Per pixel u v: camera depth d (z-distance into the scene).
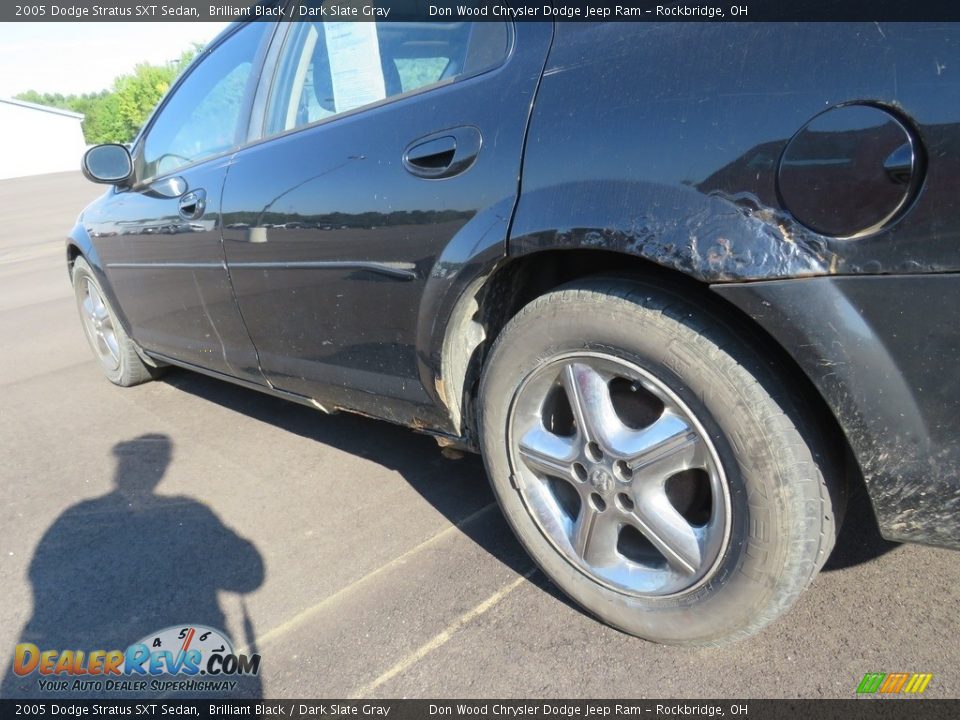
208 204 2.69
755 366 1.44
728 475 1.49
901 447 1.32
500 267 1.79
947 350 1.22
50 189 28.95
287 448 3.21
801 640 1.78
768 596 1.51
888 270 1.23
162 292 3.16
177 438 3.45
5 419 3.94
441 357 1.96
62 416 3.91
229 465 3.10
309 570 2.29
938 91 1.16
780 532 1.44
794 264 1.29
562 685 1.74
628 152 1.48
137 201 3.24
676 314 1.50
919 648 1.71
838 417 1.34
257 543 2.48
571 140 1.57
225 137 2.78
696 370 1.47
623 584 1.75
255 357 2.77
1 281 8.96
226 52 2.91
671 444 1.56
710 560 1.56
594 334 1.61
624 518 1.70
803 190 1.27
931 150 1.16
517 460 1.87
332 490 2.79
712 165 1.37
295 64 2.48
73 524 2.73
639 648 1.82
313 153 2.23
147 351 3.71
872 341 1.27
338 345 2.32
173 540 2.55
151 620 2.14
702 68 1.42
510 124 1.70
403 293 1.99
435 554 2.30
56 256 10.81
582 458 1.73
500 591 2.09
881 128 1.20
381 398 2.27
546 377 1.76
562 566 1.87
